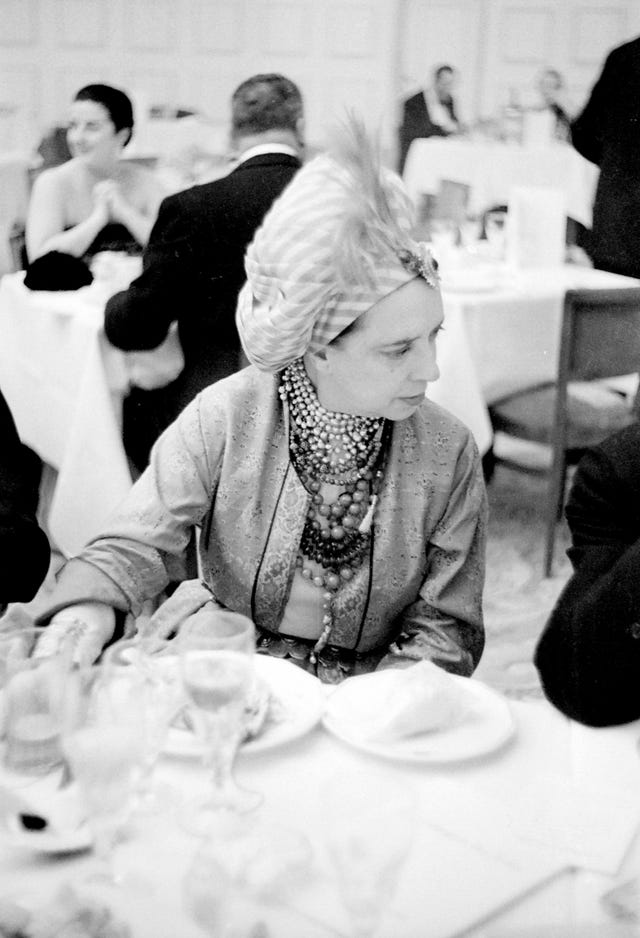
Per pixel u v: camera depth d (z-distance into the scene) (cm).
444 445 150
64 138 505
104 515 299
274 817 101
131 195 395
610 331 315
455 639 152
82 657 121
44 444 316
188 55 646
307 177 135
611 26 618
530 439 327
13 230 482
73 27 633
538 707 125
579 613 123
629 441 137
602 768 111
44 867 94
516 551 343
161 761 111
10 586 186
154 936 85
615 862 95
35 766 107
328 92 652
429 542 152
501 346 323
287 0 638
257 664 130
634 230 359
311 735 117
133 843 97
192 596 161
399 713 115
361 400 140
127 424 304
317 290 132
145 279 269
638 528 135
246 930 85
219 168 520
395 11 632
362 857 84
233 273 267
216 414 151
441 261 365
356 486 147
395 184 136
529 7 621
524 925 88
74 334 299
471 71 637
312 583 150
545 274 358
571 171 497
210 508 153
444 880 93
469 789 107
